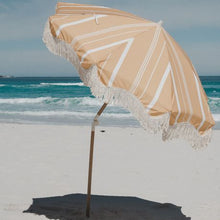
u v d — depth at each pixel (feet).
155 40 10.32
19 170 19.38
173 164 22.48
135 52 9.76
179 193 16.35
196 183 18.21
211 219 12.98
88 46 9.61
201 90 11.00
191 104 9.86
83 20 10.48
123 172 19.98
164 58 10.02
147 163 22.53
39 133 34.19
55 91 125.70
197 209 14.10
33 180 17.40
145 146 28.63
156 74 9.55
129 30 10.35
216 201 15.25
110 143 29.68
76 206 13.46
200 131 10.03
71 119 51.03
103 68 9.30
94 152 25.63
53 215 12.36
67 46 9.85
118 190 16.39
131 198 15.16
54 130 36.47
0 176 17.93
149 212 13.38
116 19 10.73
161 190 16.74
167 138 9.36
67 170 19.85
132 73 9.34
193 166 22.09
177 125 9.37
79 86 152.05
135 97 9.09
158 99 9.11
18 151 25.02
